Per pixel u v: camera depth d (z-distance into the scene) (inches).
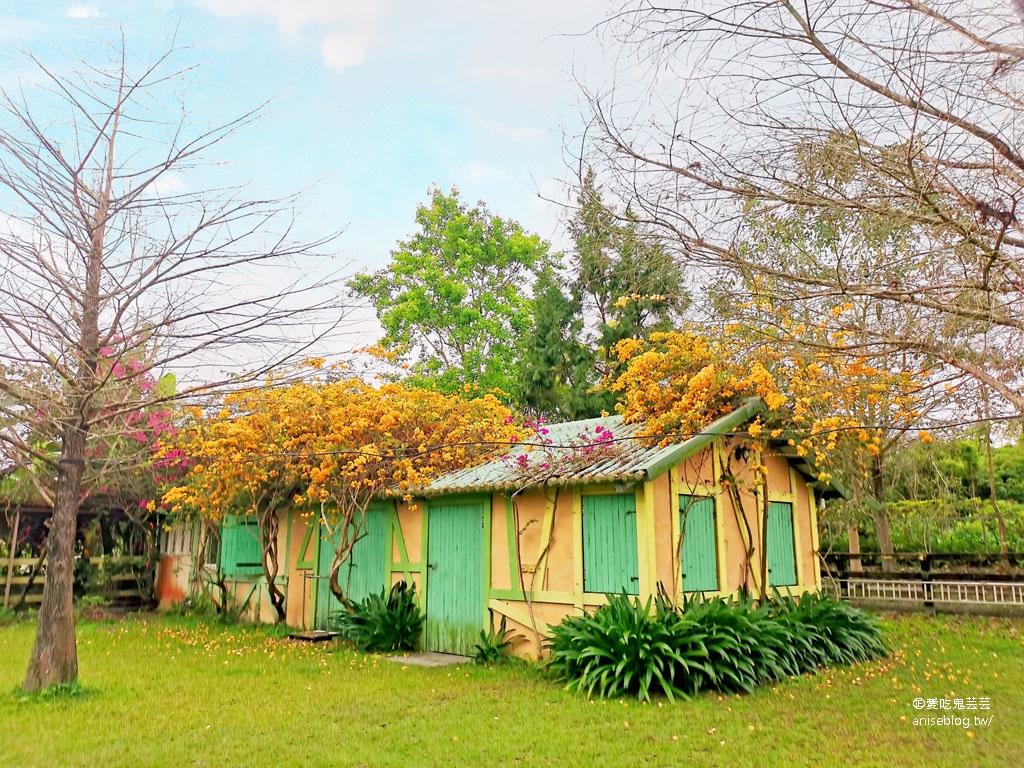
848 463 488.7
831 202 166.9
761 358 196.7
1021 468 752.3
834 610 402.3
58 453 425.4
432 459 488.7
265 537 553.9
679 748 239.3
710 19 166.4
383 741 248.8
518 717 277.6
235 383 299.6
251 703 303.1
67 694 302.4
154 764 224.2
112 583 684.7
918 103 148.9
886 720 270.5
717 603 339.3
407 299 1000.9
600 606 359.9
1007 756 230.2
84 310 297.3
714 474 404.5
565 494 395.5
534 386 871.1
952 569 600.4
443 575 450.0
